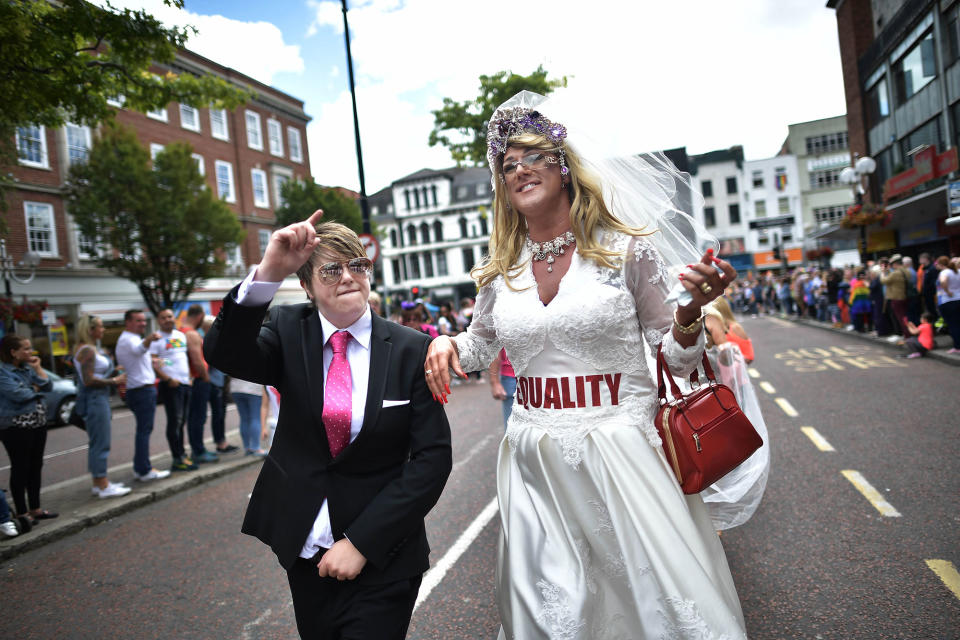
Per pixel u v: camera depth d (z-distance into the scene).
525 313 1.92
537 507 1.88
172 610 3.59
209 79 7.69
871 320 16.72
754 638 2.77
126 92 7.36
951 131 17.11
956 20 16.58
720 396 1.85
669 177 2.18
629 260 1.88
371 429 1.79
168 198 19.64
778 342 17.55
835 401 8.29
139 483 6.63
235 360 1.72
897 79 20.44
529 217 2.02
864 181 18.42
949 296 10.89
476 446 7.39
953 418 6.64
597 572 1.79
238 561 4.31
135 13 6.12
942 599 2.95
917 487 4.59
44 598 3.93
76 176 19.47
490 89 19.28
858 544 3.68
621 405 1.87
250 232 29.59
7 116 6.27
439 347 1.90
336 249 1.87
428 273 59.81
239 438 9.36
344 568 1.67
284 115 32.44
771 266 53.28
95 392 6.11
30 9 5.68
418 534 1.88
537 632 1.71
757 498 2.90
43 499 6.30
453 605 3.32
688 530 1.73
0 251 16.50
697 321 1.72
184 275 20.97
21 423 5.20
